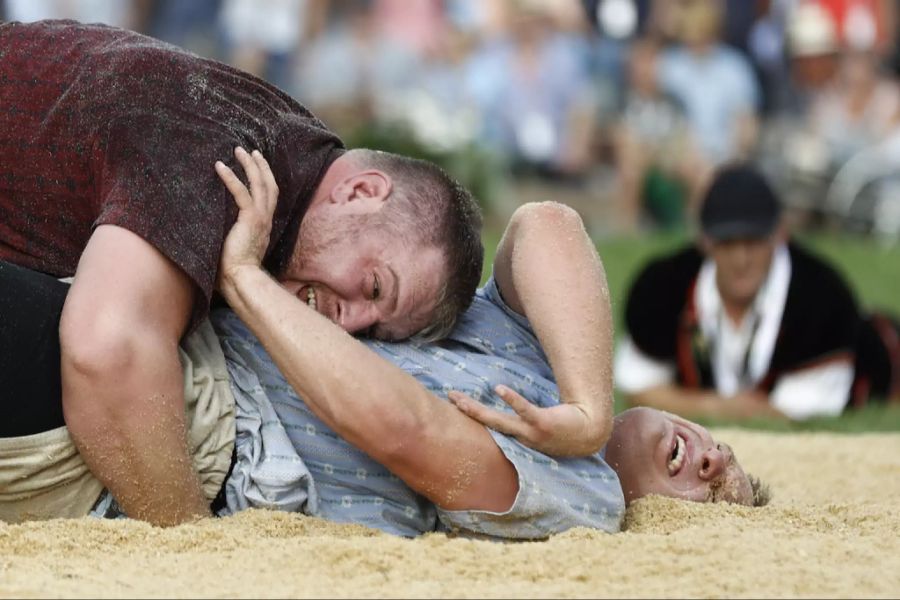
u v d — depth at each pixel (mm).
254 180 9922
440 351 10633
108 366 9281
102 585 8359
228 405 10211
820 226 39844
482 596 8250
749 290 20172
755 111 38938
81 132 10070
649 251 34500
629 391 20797
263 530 9680
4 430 9594
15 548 9117
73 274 10242
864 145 39812
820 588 8547
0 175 10273
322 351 9570
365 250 10258
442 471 9750
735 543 9352
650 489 11281
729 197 20094
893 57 40594
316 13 36844
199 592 8219
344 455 10266
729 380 20484
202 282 9578
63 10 33438
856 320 20391
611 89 38062
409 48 37062
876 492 13539
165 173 9742
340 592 8273
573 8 37969
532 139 37250
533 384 10680
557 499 10078
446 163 34844
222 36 35969
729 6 38844
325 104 36094
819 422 19547
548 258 10547
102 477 9664
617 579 8664
